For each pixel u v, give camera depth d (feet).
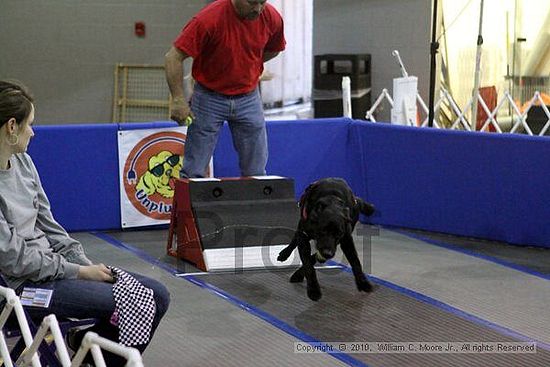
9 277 11.43
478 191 23.61
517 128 35.19
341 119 26.22
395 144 25.03
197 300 17.93
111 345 8.54
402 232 24.71
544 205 22.59
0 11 40.52
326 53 37.99
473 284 19.40
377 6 36.76
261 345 15.30
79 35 40.45
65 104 41.11
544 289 19.10
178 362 14.44
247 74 21.97
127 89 40.63
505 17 36.35
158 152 24.45
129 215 24.36
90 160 23.95
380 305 17.76
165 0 39.68
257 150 22.82
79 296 11.44
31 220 11.85
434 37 29.66
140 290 11.60
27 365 10.25
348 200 17.37
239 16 21.13
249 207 20.65
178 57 21.18
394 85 30.76
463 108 36.76
